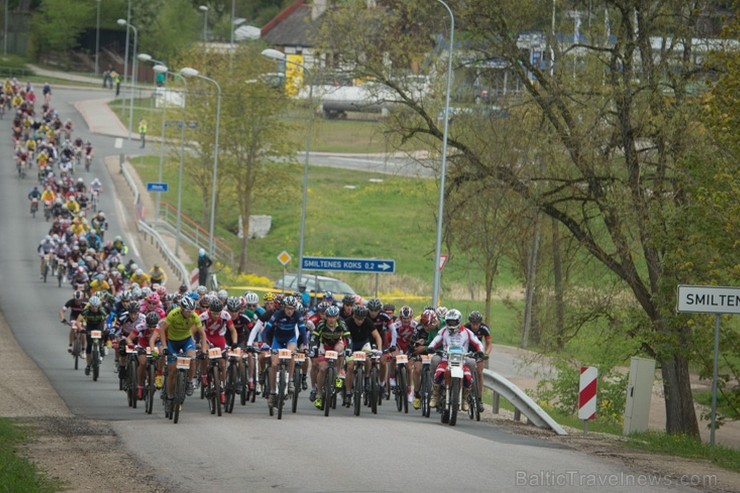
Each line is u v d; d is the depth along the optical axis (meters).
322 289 137.00
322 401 58.88
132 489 33.72
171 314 52.31
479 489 33.72
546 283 87.50
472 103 94.69
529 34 81.06
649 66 73.31
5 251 158.50
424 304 151.88
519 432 53.41
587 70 77.56
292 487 33.72
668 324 68.19
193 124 181.12
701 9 72.88
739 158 63.06
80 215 165.00
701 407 97.44
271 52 125.44
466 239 87.75
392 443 44.12
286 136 191.12
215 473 36.34
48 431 47.09
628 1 73.38
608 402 77.75
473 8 78.50
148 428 48.44
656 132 72.56
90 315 75.06
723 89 63.00
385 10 94.94
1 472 35.12
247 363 60.62
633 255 79.25
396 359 61.25
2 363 81.44
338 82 95.31
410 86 91.12
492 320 149.12
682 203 70.56
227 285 151.00
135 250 167.88
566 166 79.56
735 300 53.53
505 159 82.06
